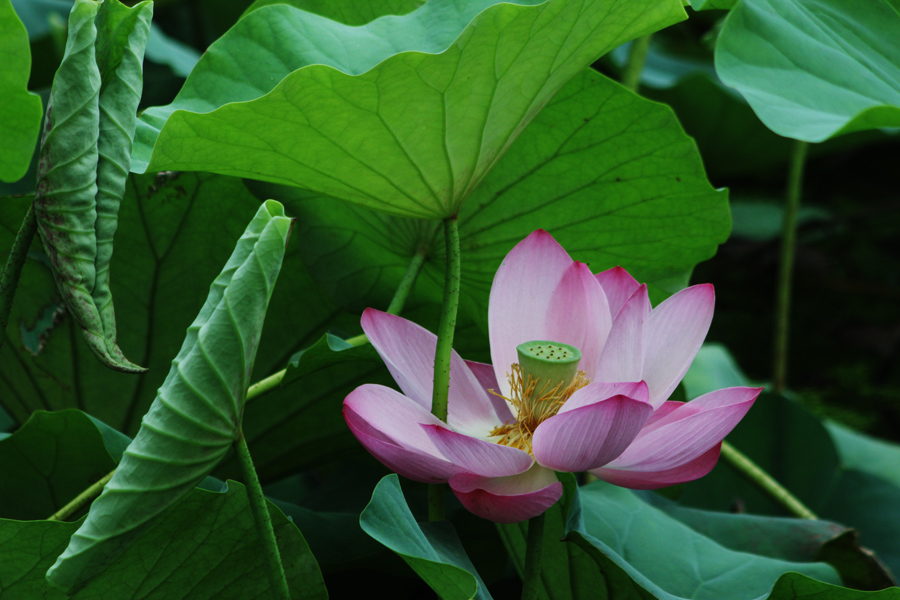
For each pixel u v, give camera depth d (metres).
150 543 2.09
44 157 2.04
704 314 2.13
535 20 2.08
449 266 2.13
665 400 2.13
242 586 2.12
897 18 2.28
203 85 2.22
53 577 2.01
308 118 2.10
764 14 2.20
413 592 2.31
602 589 2.20
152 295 2.31
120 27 2.06
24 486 2.22
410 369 2.14
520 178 2.27
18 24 2.16
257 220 2.04
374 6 2.33
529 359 2.13
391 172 2.13
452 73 2.09
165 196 2.27
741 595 2.24
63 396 2.35
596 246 2.31
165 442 2.02
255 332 2.03
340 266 2.30
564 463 2.08
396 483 2.11
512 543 2.22
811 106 2.16
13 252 2.07
